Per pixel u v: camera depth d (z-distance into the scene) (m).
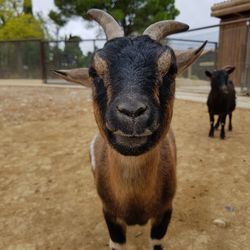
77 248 0.61
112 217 0.50
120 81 0.33
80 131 1.38
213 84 1.22
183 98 2.11
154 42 0.36
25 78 3.98
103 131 0.36
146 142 0.34
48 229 0.67
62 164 1.01
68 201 0.78
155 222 0.51
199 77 3.36
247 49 2.32
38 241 0.63
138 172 0.41
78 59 3.25
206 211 0.71
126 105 0.31
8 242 0.63
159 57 0.35
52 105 1.93
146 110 0.31
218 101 1.20
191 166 0.96
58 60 3.33
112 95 0.33
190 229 0.65
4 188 0.86
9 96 2.27
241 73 2.42
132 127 0.31
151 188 0.44
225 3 2.72
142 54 0.34
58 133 1.35
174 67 0.36
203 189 0.81
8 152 1.13
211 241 0.61
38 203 0.78
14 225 0.69
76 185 0.87
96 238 0.64
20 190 0.84
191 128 1.39
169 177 0.47
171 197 0.49
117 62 0.34
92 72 0.38
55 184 0.88
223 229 0.65
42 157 1.08
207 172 0.92
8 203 0.78
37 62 3.88
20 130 1.40
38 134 1.34
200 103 1.93
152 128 0.32
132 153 0.34
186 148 1.13
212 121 1.26
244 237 0.62
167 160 0.47
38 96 2.27
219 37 2.95
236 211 0.71
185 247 0.60
